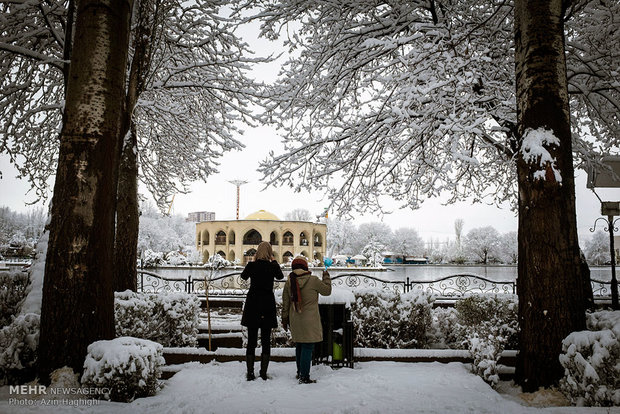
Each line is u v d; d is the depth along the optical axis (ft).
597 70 27.14
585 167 33.99
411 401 12.97
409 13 28.63
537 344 15.15
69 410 11.92
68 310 14.62
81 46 16.07
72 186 15.23
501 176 38.96
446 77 25.09
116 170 16.53
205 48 34.14
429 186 32.17
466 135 33.94
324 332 18.04
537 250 15.52
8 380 14.85
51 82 33.94
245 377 16.01
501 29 29.22
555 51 16.47
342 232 291.99
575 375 13.53
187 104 39.24
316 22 28.89
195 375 16.22
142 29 18.84
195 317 23.48
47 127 36.40
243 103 36.14
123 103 17.15
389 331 21.24
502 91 27.53
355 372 16.56
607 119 31.09
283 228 201.87
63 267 14.82
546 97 16.26
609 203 32.07
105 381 13.12
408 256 269.23
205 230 214.48
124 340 14.15
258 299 16.20
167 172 45.06
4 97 30.30
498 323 21.21
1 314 16.81
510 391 15.83
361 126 30.60
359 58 29.78
